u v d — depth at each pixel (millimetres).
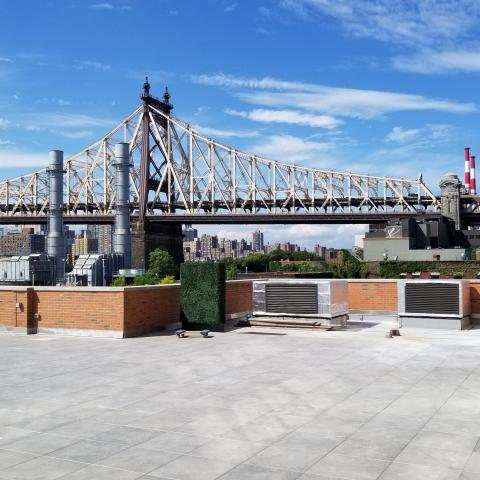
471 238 120250
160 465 6285
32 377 10969
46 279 99000
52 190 111562
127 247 115938
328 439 7098
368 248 88875
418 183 145500
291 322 18156
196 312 18094
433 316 17922
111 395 9453
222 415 8203
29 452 6738
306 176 152625
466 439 7051
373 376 10781
